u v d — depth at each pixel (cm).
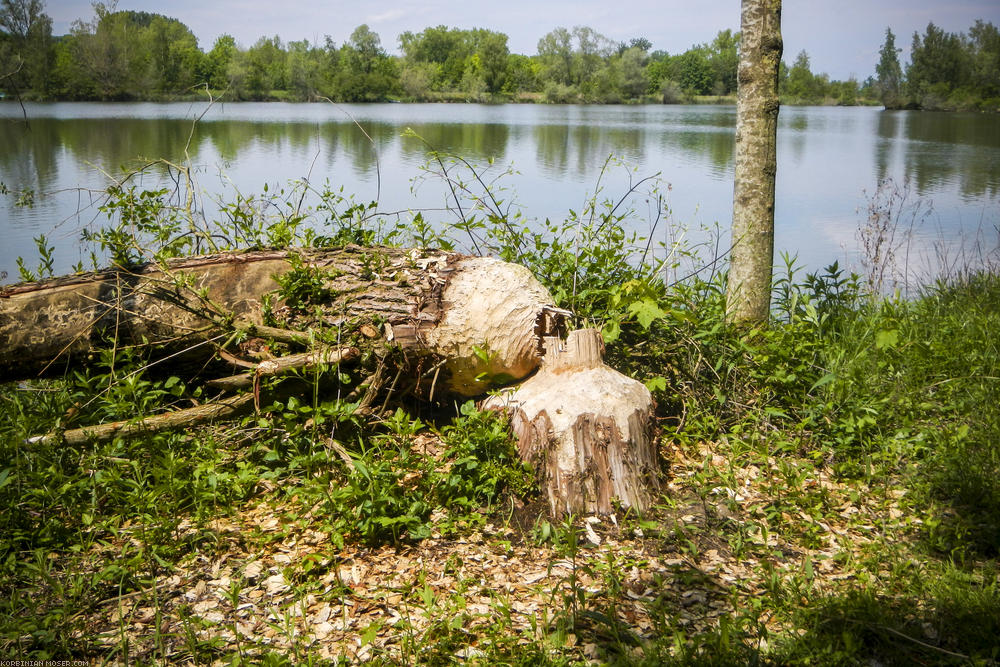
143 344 403
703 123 4631
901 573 306
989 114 5803
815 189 1695
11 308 390
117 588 295
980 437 415
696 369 460
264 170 1520
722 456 417
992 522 344
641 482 358
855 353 526
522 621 276
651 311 385
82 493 348
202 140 2130
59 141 1939
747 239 535
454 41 11038
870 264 855
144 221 512
